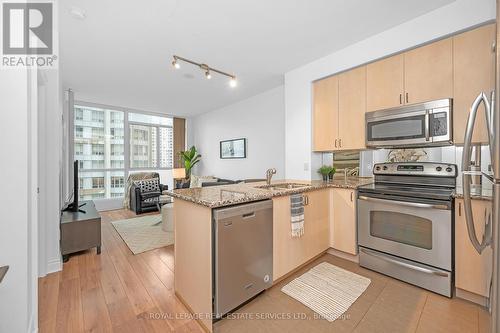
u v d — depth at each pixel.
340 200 2.59
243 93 4.64
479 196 1.65
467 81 1.95
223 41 2.56
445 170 2.15
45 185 2.31
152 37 2.46
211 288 1.52
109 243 3.24
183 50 2.76
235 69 3.34
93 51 2.76
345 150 3.01
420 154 2.51
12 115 1.24
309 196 2.38
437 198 1.88
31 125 1.42
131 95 4.68
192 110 6.12
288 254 2.12
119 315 1.69
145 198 5.08
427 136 2.12
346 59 2.71
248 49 2.75
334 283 2.10
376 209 2.27
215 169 6.09
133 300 1.88
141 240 3.33
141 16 2.09
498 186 0.76
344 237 2.55
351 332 1.51
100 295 1.94
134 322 1.62
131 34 2.39
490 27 1.85
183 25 2.24
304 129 3.22
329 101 2.97
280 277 2.05
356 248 2.48
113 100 5.06
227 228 1.58
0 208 1.22
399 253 2.12
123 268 2.46
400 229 2.12
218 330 1.54
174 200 2.00
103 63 3.10
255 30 2.35
